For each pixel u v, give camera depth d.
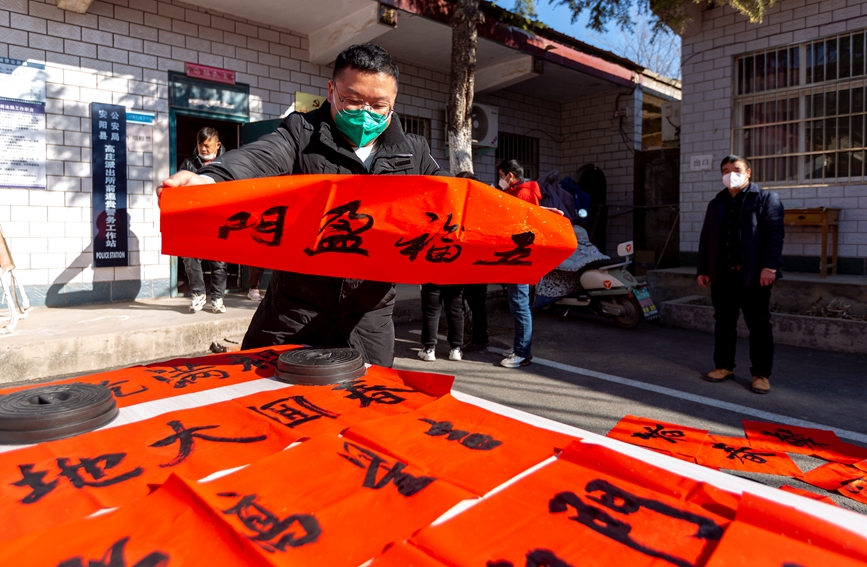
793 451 3.11
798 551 0.83
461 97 6.22
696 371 4.94
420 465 1.09
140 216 6.66
